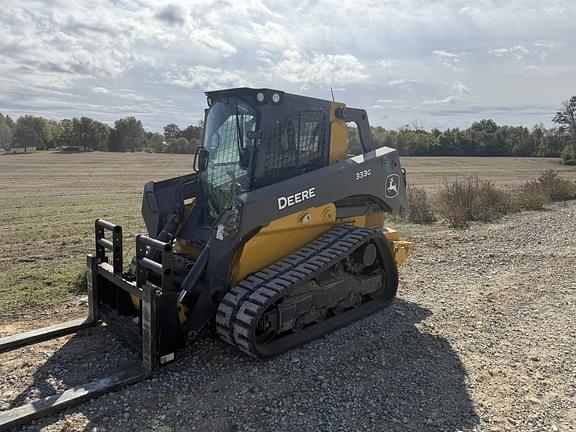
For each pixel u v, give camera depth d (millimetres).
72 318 5414
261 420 3527
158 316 3980
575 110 68062
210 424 3467
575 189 19203
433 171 40875
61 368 4227
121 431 3363
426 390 3994
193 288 4242
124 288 4414
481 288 6863
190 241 5141
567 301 6328
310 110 5219
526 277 7449
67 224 12750
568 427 3518
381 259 5785
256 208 4445
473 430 3461
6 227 12242
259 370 4246
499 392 3988
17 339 4582
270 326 4406
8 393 3816
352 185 5434
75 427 3389
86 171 37375
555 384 4137
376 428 3459
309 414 3613
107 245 4797
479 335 5172
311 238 5145
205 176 5418
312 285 4844
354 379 4145
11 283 6820
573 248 9492
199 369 4246
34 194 21297
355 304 5562
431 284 7023
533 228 11812
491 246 9672
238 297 4277
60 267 7848
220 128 5234
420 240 10258
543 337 5148
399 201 6227
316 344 4785
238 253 4531
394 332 5164
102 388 3764
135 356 4441
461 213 12641
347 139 5742
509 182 28797
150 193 5629
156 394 3830
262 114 4801
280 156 4984
